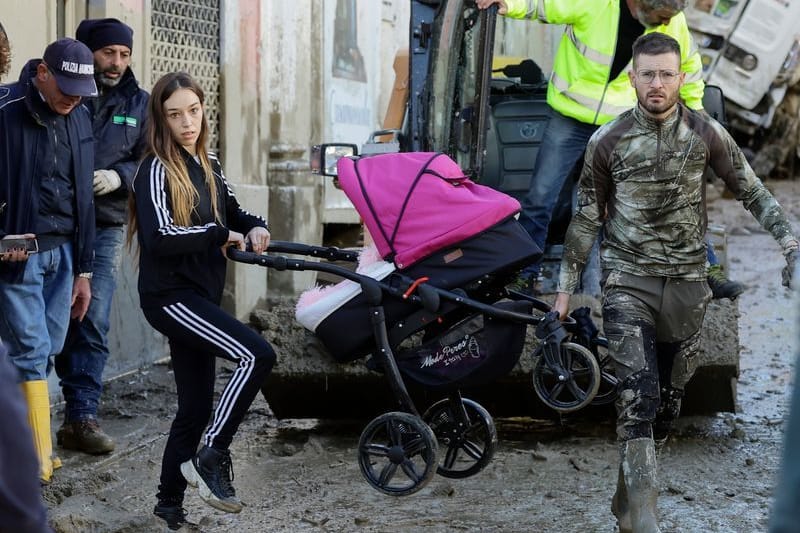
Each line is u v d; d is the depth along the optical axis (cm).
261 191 1390
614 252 677
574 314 710
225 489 661
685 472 843
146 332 1199
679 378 701
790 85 2523
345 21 1642
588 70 907
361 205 690
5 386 266
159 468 858
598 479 828
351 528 727
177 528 695
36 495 270
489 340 671
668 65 647
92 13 1084
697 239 671
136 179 657
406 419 673
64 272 797
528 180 986
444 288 675
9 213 758
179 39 1255
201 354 680
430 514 755
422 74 943
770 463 866
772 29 2448
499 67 1133
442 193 677
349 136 1680
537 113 995
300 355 900
